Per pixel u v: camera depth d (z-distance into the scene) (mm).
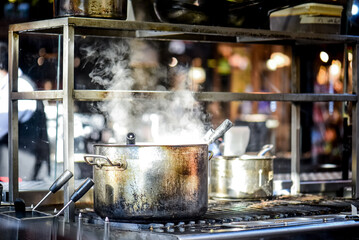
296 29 2908
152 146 2023
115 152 2049
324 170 3576
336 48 3314
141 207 2031
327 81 3342
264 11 2768
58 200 2594
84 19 2238
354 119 2852
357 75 2859
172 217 2045
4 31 3107
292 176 3074
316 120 3584
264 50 3371
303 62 3260
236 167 2646
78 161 2719
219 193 2680
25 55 2695
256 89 3398
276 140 3852
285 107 3941
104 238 1934
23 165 2756
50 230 2057
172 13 2512
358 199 2781
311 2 2865
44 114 2719
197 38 2971
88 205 2562
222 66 3312
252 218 2168
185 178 2055
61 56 2729
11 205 2404
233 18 2678
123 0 2365
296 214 2275
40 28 2348
